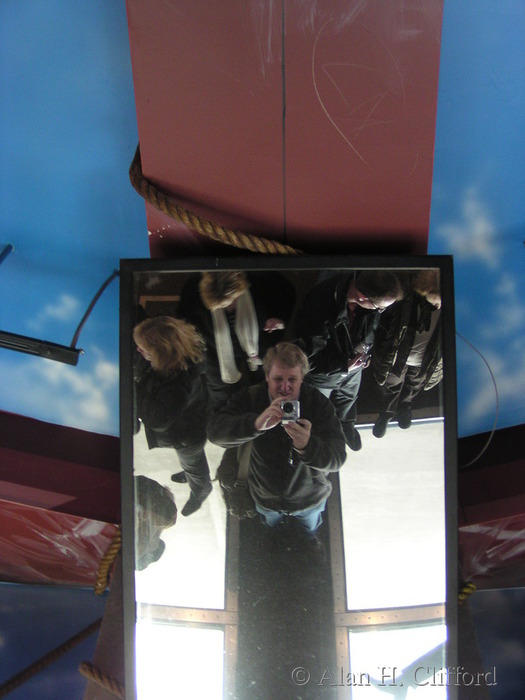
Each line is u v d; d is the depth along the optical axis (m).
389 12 1.73
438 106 2.29
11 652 4.16
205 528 2.15
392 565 2.15
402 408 2.06
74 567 3.80
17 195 2.55
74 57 2.24
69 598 4.18
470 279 2.69
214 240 2.08
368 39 1.75
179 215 1.96
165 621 2.19
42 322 2.86
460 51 2.20
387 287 1.98
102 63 2.25
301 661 2.17
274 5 1.73
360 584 2.15
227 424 2.08
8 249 2.67
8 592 4.20
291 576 2.16
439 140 2.37
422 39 1.75
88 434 3.23
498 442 3.15
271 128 1.87
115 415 3.14
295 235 2.03
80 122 2.37
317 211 1.99
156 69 1.80
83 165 2.47
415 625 2.16
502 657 4.02
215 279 1.99
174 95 1.83
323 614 2.17
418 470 2.10
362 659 2.17
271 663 2.18
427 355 2.02
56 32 2.20
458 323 2.81
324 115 1.84
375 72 1.79
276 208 1.99
